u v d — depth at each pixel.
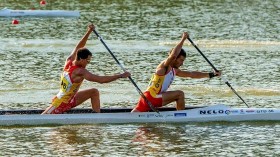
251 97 72.94
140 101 63.25
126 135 59.50
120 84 78.75
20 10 134.12
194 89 76.44
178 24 124.19
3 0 156.62
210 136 59.41
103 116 62.53
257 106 69.31
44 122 62.03
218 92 75.06
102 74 84.06
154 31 117.12
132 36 112.44
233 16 133.50
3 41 106.88
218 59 93.44
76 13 133.50
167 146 56.62
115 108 64.00
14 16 133.38
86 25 123.69
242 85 78.19
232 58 94.06
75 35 113.44
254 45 104.12
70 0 156.25
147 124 62.81
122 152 55.00
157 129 61.34
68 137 58.81
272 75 83.31
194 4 149.00
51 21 128.12
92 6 146.62
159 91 62.62
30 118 61.88
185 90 76.00
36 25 123.56
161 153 54.84
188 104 70.12
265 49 100.81
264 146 56.75
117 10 140.62
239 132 60.66
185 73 63.31
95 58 94.00
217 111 63.75
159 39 109.69
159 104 62.78
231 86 72.38
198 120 63.44
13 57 93.94
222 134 60.03
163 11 139.25
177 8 143.25
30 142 57.41
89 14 136.12
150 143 57.44
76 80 61.53
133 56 95.62
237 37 111.06
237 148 56.28
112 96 73.31
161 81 62.47
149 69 87.19
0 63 89.62
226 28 119.88
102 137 58.91
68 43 105.50
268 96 73.38
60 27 121.50
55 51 98.94
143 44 105.12
